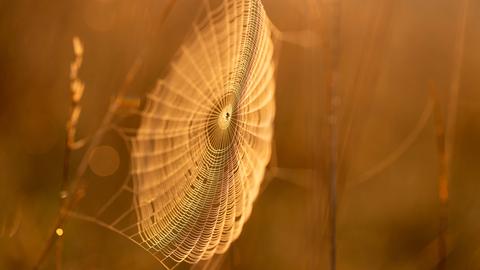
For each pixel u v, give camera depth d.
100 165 1.57
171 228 1.11
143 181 1.16
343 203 1.72
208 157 1.16
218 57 1.17
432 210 1.81
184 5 1.50
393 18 1.45
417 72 2.24
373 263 1.67
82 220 1.48
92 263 1.40
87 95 1.59
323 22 1.33
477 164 1.94
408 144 1.96
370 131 1.96
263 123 1.24
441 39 2.21
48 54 1.65
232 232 1.14
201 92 1.18
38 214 1.49
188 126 1.18
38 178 1.57
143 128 1.18
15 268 1.34
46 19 1.64
